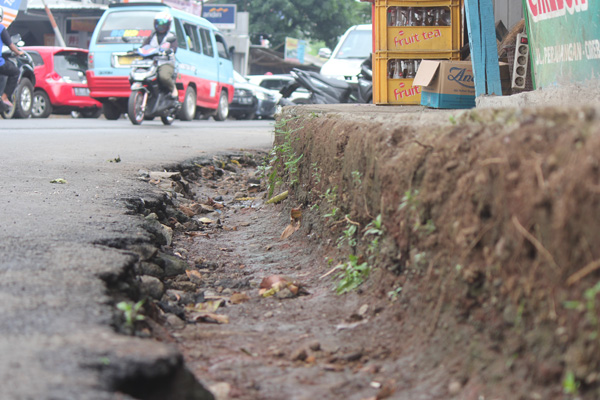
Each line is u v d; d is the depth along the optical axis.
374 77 9.54
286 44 47.19
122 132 13.38
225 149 11.00
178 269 4.82
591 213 2.17
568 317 2.30
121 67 18.25
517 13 9.57
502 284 2.64
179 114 19.17
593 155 2.19
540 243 2.40
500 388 2.54
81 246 4.12
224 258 5.53
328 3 50.22
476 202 2.79
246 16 46.81
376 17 9.40
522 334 2.52
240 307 4.25
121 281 3.68
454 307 2.94
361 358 3.23
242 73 43.19
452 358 2.85
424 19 9.41
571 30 6.01
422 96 8.58
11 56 16.56
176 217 6.59
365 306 3.72
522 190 2.47
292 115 7.32
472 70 7.98
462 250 2.86
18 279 3.38
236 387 2.93
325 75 17.58
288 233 5.93
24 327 2.74
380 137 3.92
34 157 8.59
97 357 2.47
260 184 8.74
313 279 4.69
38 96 19.75
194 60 19.33
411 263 3.41
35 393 2.18
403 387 2.88
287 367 3.17
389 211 3.65
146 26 18.22
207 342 3.53
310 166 5.80
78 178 7.00
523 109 2.69
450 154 3.08
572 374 2.27
